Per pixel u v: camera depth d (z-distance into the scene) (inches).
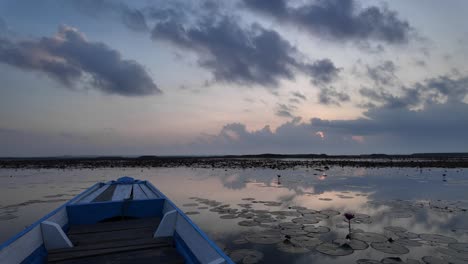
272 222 318.0
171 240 153.5
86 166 1398.9
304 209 386.0
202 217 341.1
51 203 432.1
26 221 326.6
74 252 133.9
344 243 248.2
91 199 237.0
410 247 239.8
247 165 1501.0
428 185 652.7
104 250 137.0
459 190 571.5
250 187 615.8
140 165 1485.0
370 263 208.4
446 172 1041.5
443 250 232.5
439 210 382.6
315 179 781.9
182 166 1416.1
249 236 269.0
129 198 226.2
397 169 1182.3
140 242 149.6
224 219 331.3
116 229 174.9
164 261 126.4
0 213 366.0
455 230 290.8
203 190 570.3
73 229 174.9
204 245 116.1
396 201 450.6
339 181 730.2
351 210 383.6
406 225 309.3
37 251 129.4
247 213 362.0
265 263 208.4
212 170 1148.5
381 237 264.5
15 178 816.3
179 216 159.3
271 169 1190.9
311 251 231.6
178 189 585.0
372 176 872.9
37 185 649.6
